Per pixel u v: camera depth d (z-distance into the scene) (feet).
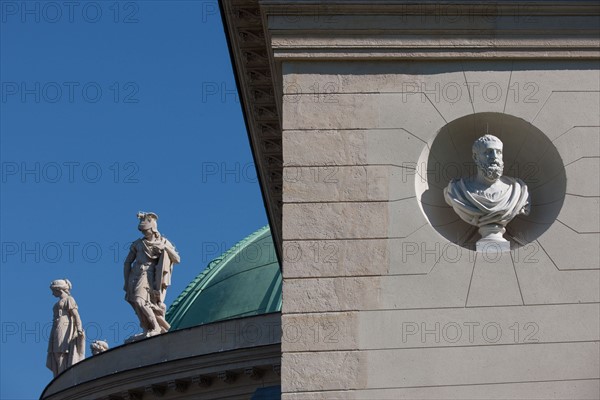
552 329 180.24
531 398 177.47
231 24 223.30
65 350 445.78
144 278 420.36
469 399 177.17
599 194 186.50
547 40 191.21
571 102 190.08
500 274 182.50
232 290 474.90
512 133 190.90
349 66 190.39
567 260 183.42
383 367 178.19
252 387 378.94
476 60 190.90
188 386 387.55
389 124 188.34
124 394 394.52
